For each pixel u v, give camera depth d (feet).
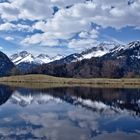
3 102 284.61
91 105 261.85
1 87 553.64
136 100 311.88
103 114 203.51
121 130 145.28
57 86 618.03
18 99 317.01
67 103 278.26
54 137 128.36
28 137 127.75
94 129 147.54
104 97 347.36
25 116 190.90
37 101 296.10
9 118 181.78
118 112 214.28
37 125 157.79
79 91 449.89
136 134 136.15
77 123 165.17
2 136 129.08
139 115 198.80
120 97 348.79
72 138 127.03
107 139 126.00
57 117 187.73
